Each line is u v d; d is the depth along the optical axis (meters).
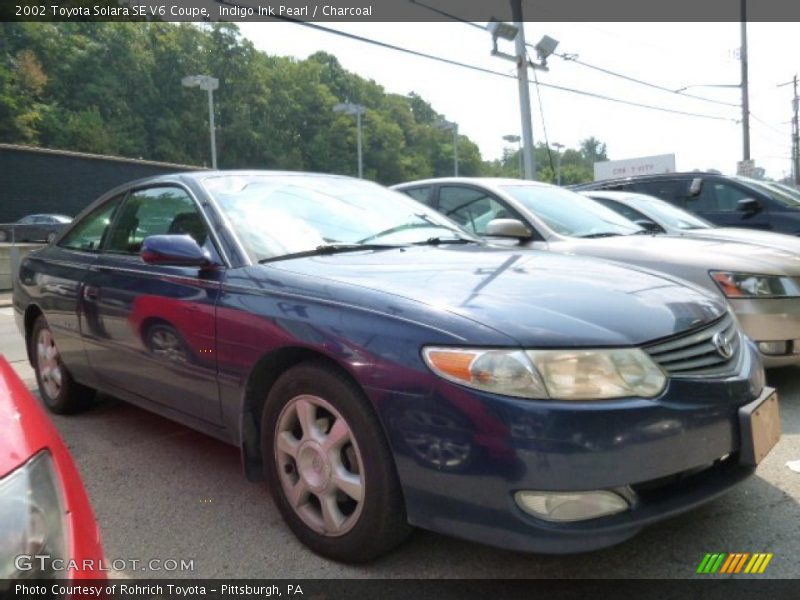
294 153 85.00
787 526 2.77
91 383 4.12
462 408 2.16
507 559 2.60
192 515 3.04
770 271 4.39
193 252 3.02
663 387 2.25
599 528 2.11
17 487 1.51
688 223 6.73
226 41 84.69
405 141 96.81
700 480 2.37
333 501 2.58
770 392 2.64
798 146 50.56
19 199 30.58
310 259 3.04
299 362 2.73
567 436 2.08
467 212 5.89
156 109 79.12
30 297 4.60
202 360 3.04
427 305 2.40
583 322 2.31
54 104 67.38
